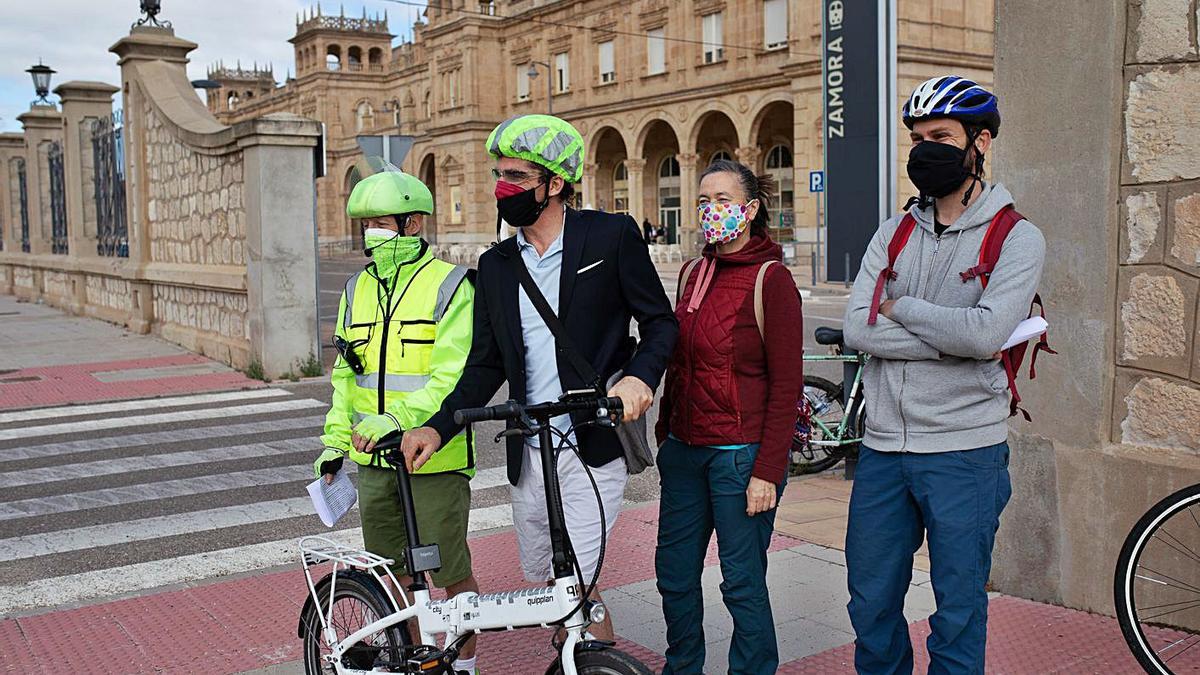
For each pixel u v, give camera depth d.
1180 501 3.48
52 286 23.84
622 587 5.00
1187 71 3.90
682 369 3.40
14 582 5.43
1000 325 2.86
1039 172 4.30
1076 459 4.23
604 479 3.29
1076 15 4.14
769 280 3.28
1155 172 4.00
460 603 2.99
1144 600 4.03
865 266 3.25
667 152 44.47
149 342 16.09
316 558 3.41
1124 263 4.11
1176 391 3.99
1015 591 4.49
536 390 3.35
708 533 3.52
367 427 3.19
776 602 4.69
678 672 3.54
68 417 10.21
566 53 47.03
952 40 30.59
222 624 4.69
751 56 36.50
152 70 16.09
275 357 12.20
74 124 20.56
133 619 4.79
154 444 8.89
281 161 11.98
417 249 3.63
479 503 6.87
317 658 3.56
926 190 3.03
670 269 35.62
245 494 7.22
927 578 4.89
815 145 33.00
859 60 8.74
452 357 3.47
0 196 28.81
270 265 12.07
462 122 52.00
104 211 19.28
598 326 3.30
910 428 3.07
